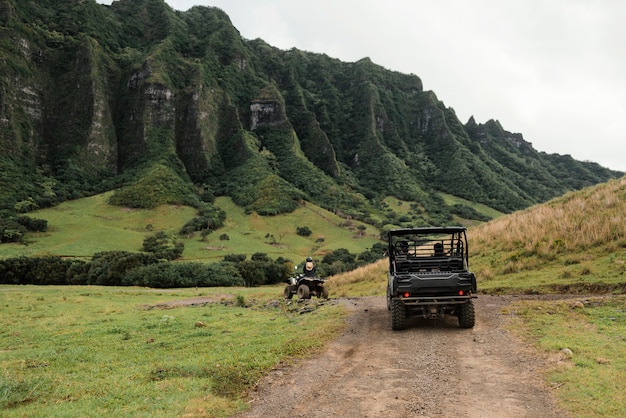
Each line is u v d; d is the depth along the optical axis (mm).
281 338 10523
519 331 10102
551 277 17812
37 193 173875
